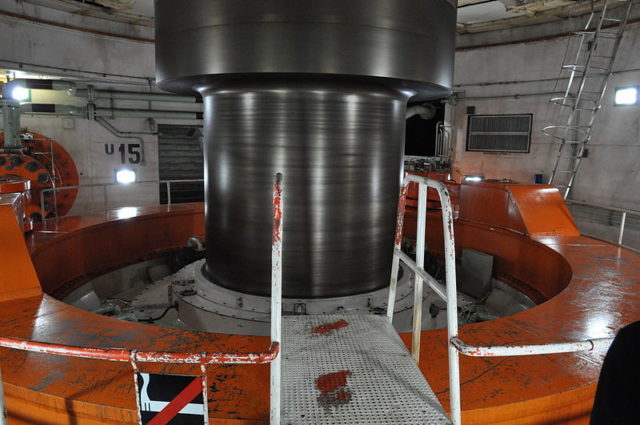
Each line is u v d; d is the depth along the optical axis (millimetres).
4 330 3053
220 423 2189
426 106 13227
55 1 9539
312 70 3576
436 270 6812
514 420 2354
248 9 3535
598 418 1155
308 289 4312
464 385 2449
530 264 5805
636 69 8828
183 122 12766
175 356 1665
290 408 1910
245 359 1670
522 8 9320
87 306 5785
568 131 10180
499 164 11742
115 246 6793
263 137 4059
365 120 4137
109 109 10992
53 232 5848
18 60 9641
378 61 3664
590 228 9828
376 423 1830
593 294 3941
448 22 4156
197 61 3803
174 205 8305
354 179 4195
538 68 10719
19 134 9406
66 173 10852
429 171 10656
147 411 1771
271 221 4203
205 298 4555
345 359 2318
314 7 3484
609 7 9156
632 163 9008
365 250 4422
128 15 10648
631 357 1114
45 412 2359
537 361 2709
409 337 3031
